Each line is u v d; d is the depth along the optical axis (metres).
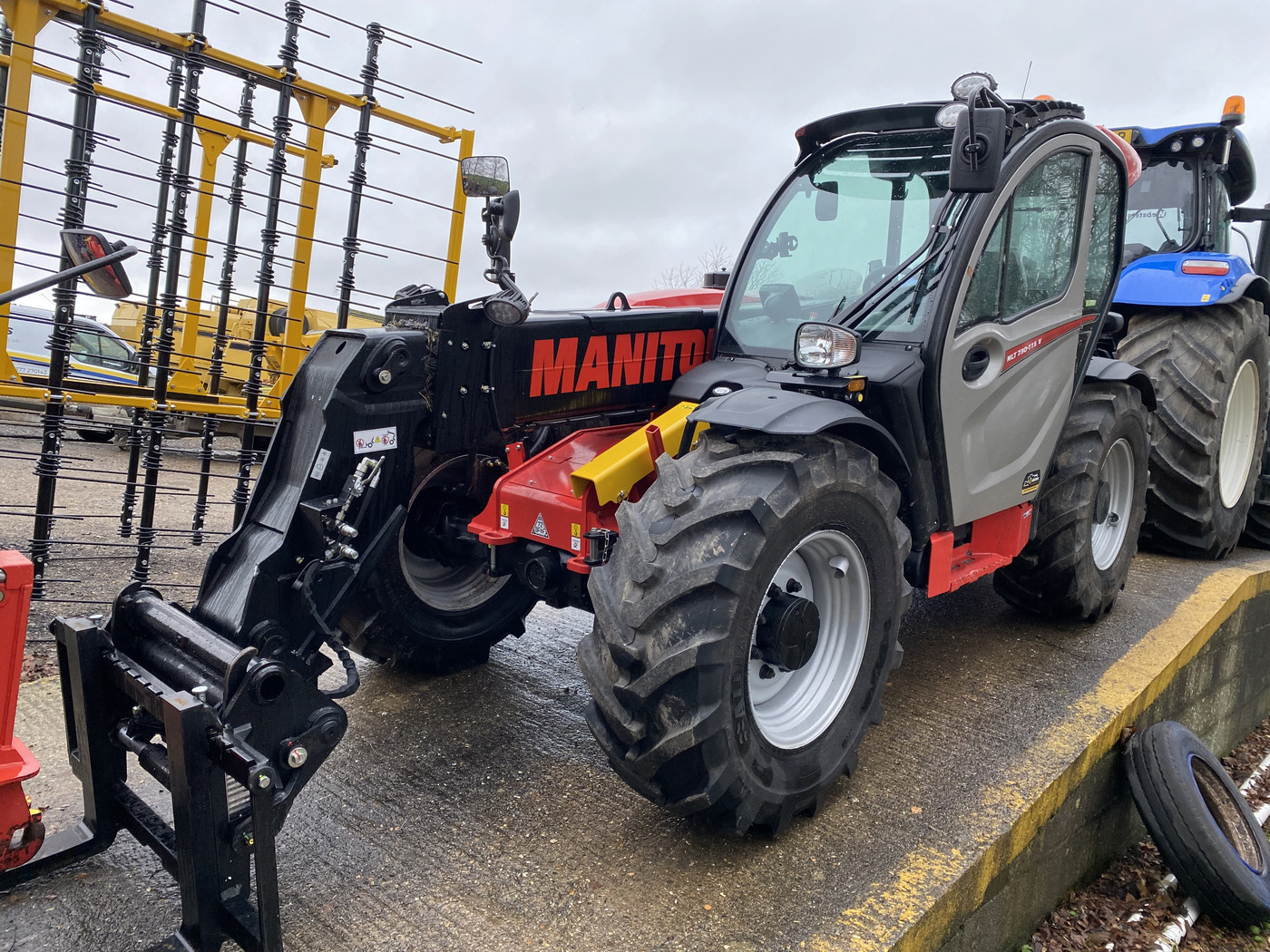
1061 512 3.53
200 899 1.79
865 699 2.53
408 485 2.48
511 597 3.48
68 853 2.11
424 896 2.11
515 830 2.38
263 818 1.75
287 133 4.24
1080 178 3.20
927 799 2.58
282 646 2.14
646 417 3.20
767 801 2.20
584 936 1.98
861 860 2.28
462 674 3.38
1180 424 4.55
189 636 2.02
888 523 2.47
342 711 2.09
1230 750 5.01
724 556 2.04
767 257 3.10
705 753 2.05
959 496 2.87
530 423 2.88
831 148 3.10
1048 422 3.29
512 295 2.44
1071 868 3.16
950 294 2.65
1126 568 4.02
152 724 2.09
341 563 2.23
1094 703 3.23
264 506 2.27
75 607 3.98
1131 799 3.50
